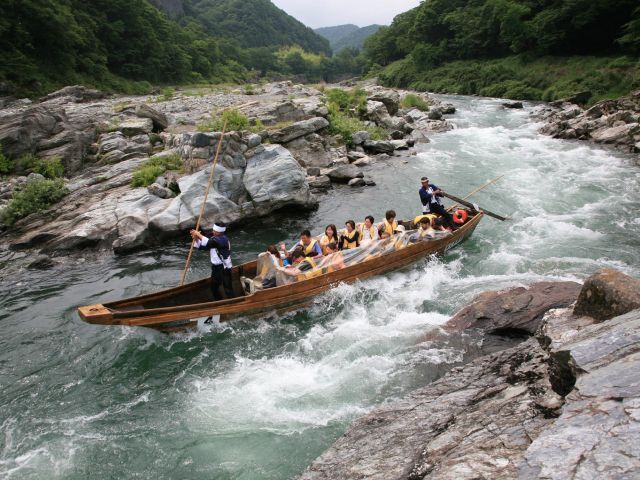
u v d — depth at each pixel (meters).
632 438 2.78
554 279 8.86
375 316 8.36
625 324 4.12
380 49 85.38
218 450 5.54
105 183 14.43
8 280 10.41
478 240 11.53
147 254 11.65
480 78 48.84
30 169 16.19
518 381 4.91
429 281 9.56
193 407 6.34
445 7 64.31
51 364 7.44
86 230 11.77
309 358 7.27
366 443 4.68
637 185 14.82
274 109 19.52
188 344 7.75
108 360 7.48
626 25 34.53
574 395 3.39
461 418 4.50
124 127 19.55
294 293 8.39
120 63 54.31
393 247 9.56
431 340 7.10
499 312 7.18
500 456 3.57
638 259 9.76
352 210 14.13
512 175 16.75
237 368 7.17
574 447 2.90
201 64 74.62
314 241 9.09
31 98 34.88
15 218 12.95
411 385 6.32
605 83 32.84
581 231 11.56
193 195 12.44
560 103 32.28
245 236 12.54
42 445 5.75
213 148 13.70
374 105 26.20
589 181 15.52
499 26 51.19
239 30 153.25
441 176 17.08
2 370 7.30
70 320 8.69
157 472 5.30
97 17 51.38
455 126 28.14
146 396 6.65
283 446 5.51
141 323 7.16
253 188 13.12
